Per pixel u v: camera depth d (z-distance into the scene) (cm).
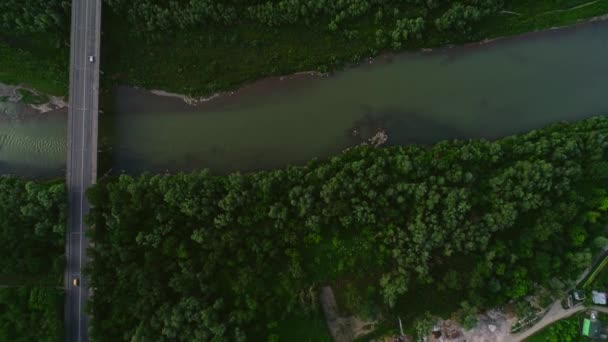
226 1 7056
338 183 6450
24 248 6581
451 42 7200
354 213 6462
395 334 6425
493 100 7194
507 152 6688
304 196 6406
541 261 6209
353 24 7156
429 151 6700
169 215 6556
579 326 6347
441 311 6394
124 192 6625
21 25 7088
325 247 6612
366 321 6431
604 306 6375
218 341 6016
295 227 6512
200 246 6569
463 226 6294
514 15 7156
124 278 6356
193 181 6519
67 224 6800
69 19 7188
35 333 6334
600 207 6431
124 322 6350
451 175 6456
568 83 7169
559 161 6500
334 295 6562
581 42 7200
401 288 6109
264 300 6438
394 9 6981
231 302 6450
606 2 7075
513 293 6278
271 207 6431
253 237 6450
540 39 7219
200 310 6178
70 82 7031
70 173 6919
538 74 7200
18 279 6738
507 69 7225
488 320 6412
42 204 6594
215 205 6575
